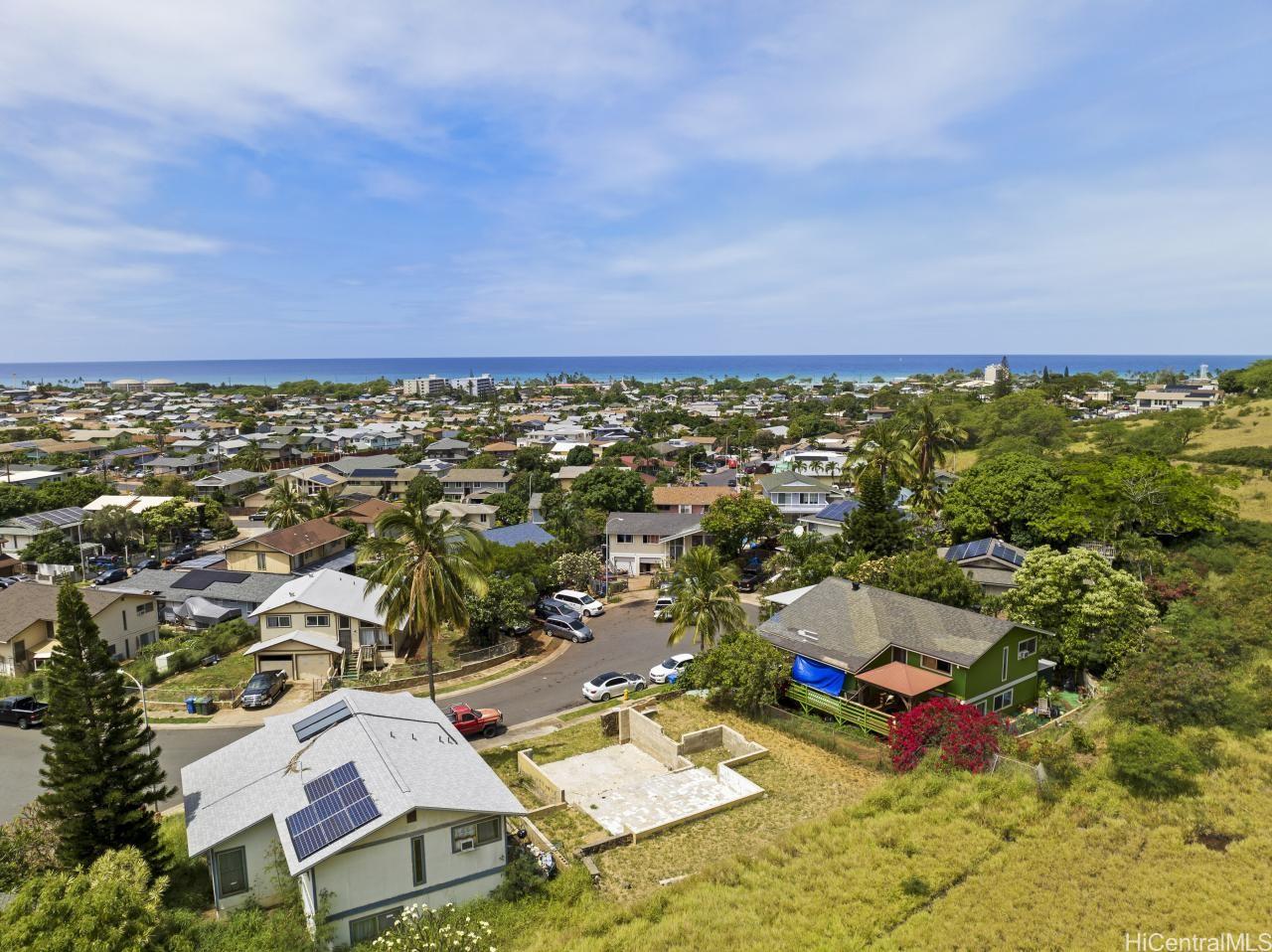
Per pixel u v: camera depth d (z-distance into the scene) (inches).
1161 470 1919.3
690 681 1430.9
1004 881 800.3
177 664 1750.7
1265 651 1342.3
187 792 910.4
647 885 856.9
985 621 1273.4
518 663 1724.9
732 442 5812.0
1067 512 1934.1
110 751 850.1
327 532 2576.3
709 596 1413.6
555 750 1262.3
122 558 2915.8
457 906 802.8
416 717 1035.3
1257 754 1038.4
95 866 741.3
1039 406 4200.3
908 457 2242.9
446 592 1246.9
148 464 4645.7
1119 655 1334.9
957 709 1088.2
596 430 6210.6
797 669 1357.0
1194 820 888.3
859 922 746.8
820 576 1876.2
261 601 2124.8
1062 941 708.0
